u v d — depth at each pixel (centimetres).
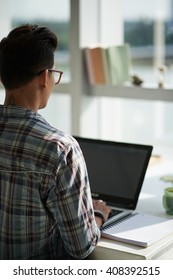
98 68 284
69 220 135
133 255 147
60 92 300
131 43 314
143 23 310
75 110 296
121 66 286
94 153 201
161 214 183
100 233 151
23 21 339
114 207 188
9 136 137
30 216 136
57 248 149
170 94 267
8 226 139
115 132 327
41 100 143
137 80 283
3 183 138
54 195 134
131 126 328
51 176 132
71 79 293
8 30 342
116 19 308
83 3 283
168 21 302
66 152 134
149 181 229
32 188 134
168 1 300
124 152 195
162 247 153
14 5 341
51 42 142
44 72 138
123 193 188
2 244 142
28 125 137
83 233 138
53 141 134
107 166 196
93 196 194
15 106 139
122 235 158
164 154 320
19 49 135
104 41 302
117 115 328
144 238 155
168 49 304
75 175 135
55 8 324
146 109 321
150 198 203
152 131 321
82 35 285
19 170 135
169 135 316
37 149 134
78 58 286
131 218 176
